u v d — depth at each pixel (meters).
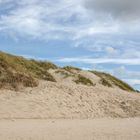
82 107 28.17
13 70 32.91
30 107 26.23
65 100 28.69
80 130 20.06
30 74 35.03
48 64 45.91
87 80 41.91
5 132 18.34
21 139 16.66
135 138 18.14
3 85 29.44
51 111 26.22
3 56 36.75
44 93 29.41
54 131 19.31
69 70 44.62
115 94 32.62
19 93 28.70
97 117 26.89
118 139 17.72
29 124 21.75
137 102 31.55
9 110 25.14
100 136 18.38
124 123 24.20
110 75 49.31
